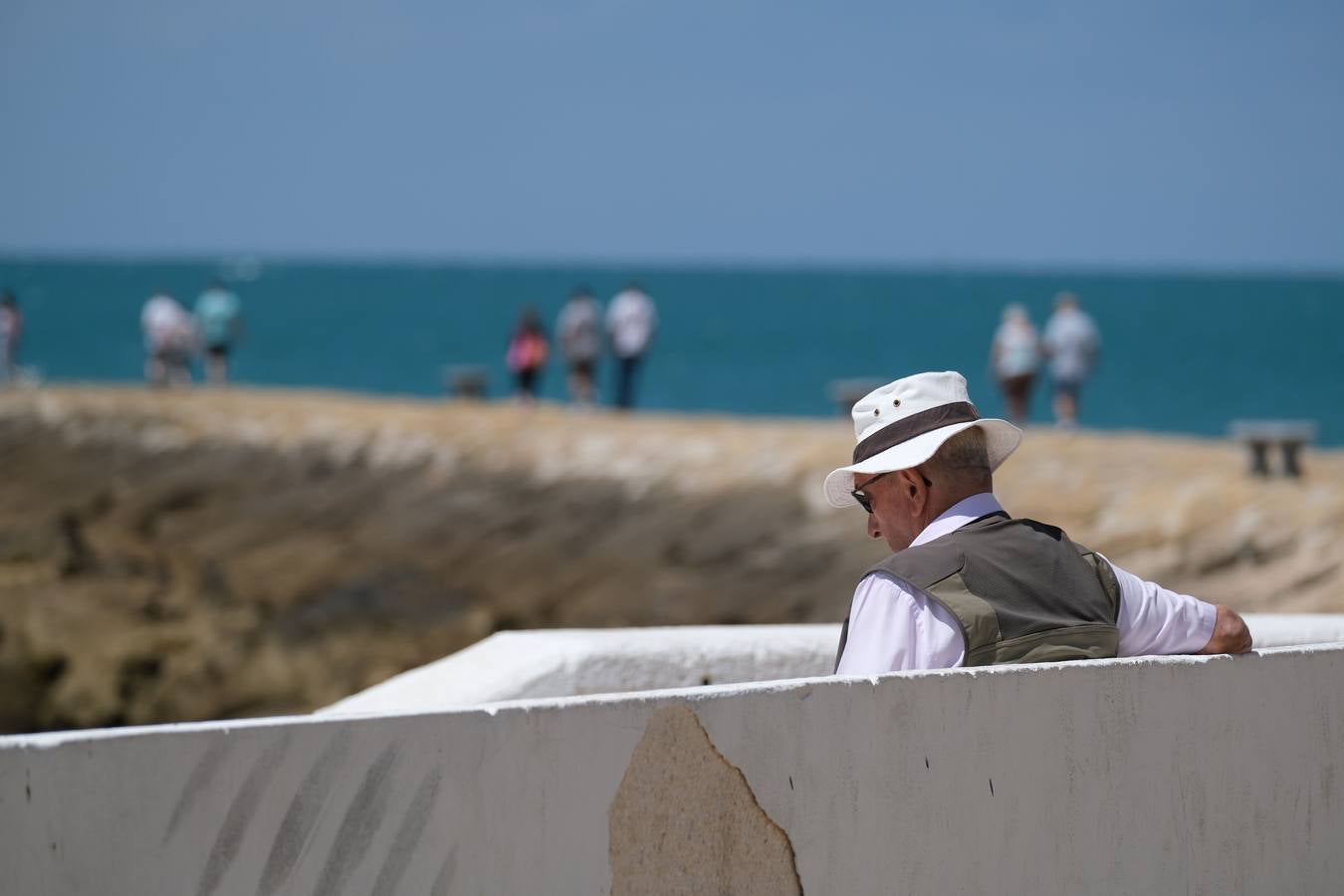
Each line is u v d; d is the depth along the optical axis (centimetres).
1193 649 820
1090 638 764
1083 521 3825
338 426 4981
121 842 510
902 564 769
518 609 4350
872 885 666
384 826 556
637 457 4631
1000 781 702
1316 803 821
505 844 580
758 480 4356
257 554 4622
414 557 4478
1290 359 18362
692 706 623
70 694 4553
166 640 4588
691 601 4147
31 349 18262
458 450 4747
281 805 539
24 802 493
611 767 603
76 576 4656
